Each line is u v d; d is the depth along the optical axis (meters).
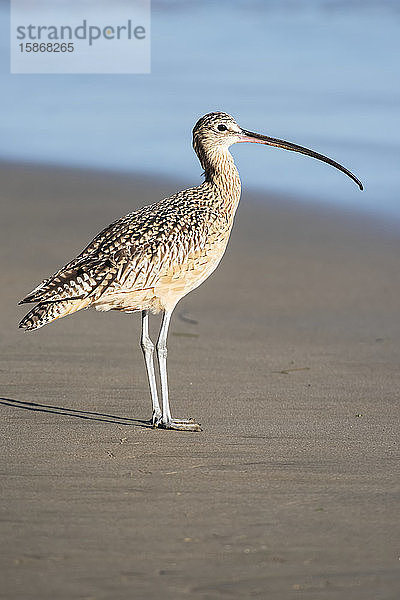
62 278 11.69
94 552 8.20
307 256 21.98
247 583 7.71
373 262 21.62
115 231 12.32
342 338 16.94
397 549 8.34
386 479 10.14
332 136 32.28
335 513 9.15
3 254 21.20
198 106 36.78
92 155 31.28
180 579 7.75
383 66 41.94
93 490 9.67
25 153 31.44
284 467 10.50
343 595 7.54
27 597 7.42
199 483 9.95
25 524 8.75
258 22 50.66
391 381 14.50
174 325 17.56
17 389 13.56
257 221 24.72
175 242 12.37
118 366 14.93
